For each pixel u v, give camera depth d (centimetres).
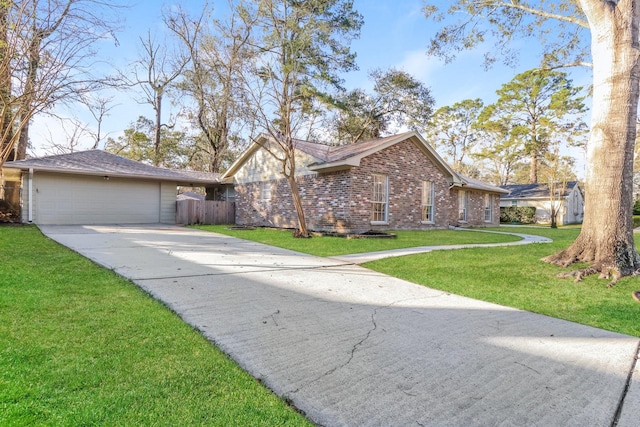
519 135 3481
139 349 288
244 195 1864
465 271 664
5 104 901
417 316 418
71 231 1203
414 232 1409
